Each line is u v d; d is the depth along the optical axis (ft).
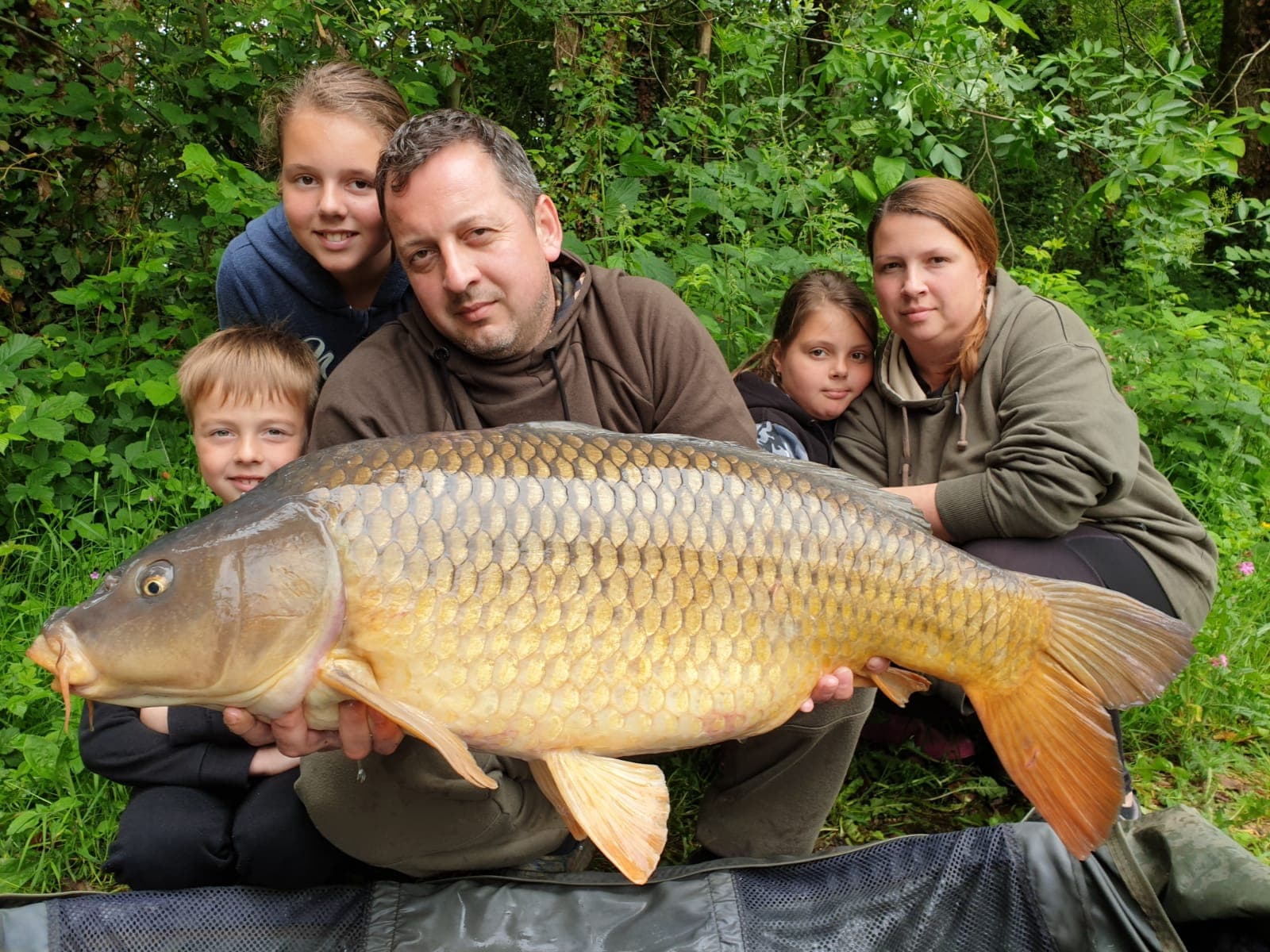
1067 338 3.93
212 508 5.42
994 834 3.17
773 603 2.72
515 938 2.97
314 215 4.12
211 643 2.38
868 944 3.06
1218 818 3.84
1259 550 5.56
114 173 7.47
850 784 4.12
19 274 6.98
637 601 2.58
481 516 2.48
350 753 2.63
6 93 7.32
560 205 7.28
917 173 7.23
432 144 3.06
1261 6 11.78
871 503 2.89
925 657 2.92
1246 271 10.68
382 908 3.01
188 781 3.22
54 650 2.38
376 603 2.43
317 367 3.92
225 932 2.99
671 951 2.96
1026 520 3.73
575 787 2.55
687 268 6.35
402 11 7.25
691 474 2.69
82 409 5.50
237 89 6.84
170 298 6.84
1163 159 7.29
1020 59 7.90
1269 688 4.54
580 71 8.44
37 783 3.79
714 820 3.59
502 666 2.49
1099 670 2.97
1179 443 6.19
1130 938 2.94
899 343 4.29
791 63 10.43
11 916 2.87
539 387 3.43
